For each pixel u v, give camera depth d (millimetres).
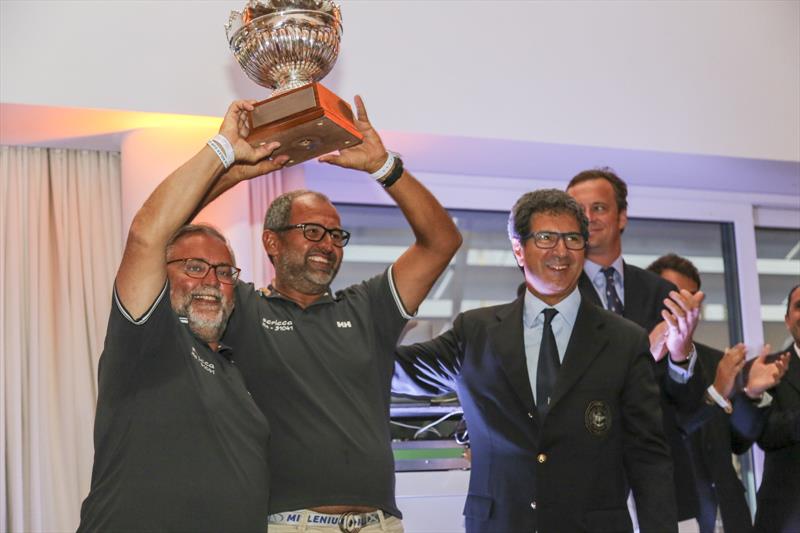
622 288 3096
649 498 2379
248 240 3135
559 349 2518
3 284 3043
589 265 3094
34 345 3031
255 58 2111
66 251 3141
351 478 2109
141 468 1933
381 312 2357
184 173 1938
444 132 3146
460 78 3193
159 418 1966
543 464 2377
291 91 1960
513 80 3252
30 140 3090
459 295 3736
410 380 2643
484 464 2482
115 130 3031
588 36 3365
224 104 2936
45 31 2816
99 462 1991
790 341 4156
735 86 3506
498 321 2582
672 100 3428
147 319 1955
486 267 3783
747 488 3943
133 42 2891
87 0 2865
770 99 3537
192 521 1914
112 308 1986
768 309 4152
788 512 3080
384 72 3117
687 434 2855
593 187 3072
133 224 1935
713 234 4105
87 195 3195
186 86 2914
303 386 2170
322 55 2119
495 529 2402
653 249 4023
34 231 3109
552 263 2475
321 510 2088
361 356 2262
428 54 3172
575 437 2389
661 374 2785
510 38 3270
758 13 3576
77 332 3098
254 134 1986
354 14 3115
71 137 3076
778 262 4199
